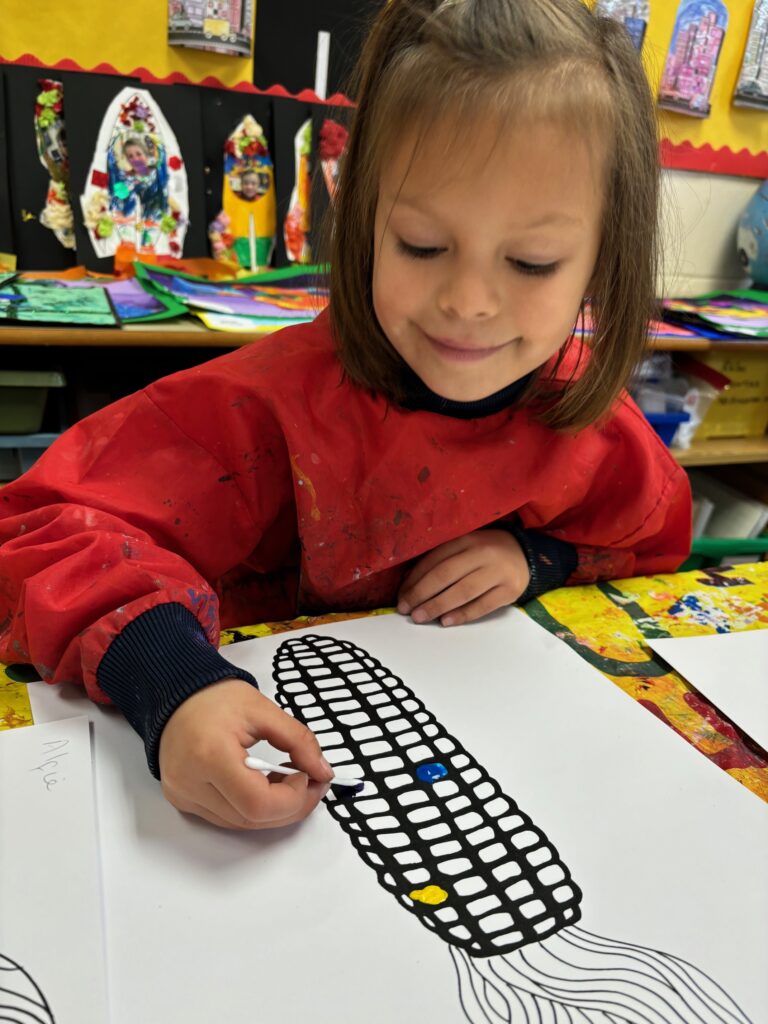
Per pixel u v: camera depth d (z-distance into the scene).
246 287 1.27
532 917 0.31
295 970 0.28
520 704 0.44
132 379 1.13
